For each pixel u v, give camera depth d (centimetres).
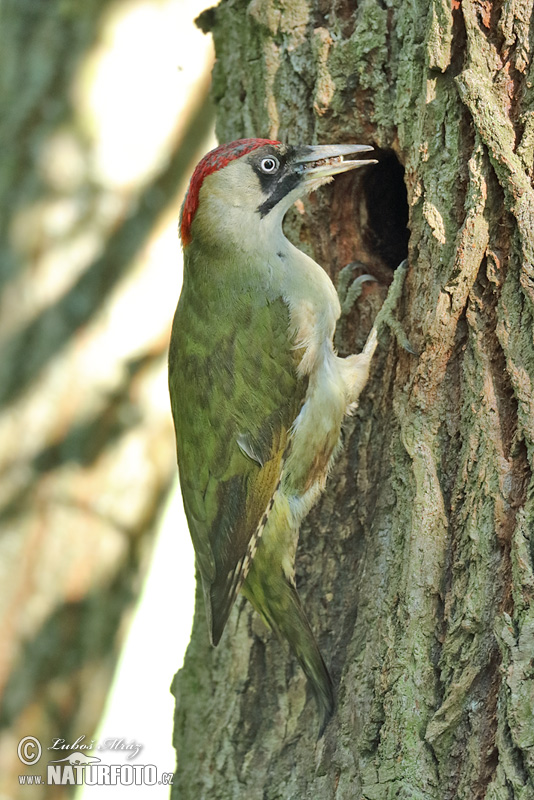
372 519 966
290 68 1016
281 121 1024
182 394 1035
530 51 858
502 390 849
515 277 846
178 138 1557
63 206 1525
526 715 770
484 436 845
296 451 1009
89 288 1524
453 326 880
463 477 858
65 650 1507
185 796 1023
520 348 836
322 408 993
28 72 1538
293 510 1002
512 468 830
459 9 888
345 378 979
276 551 988
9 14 1556
